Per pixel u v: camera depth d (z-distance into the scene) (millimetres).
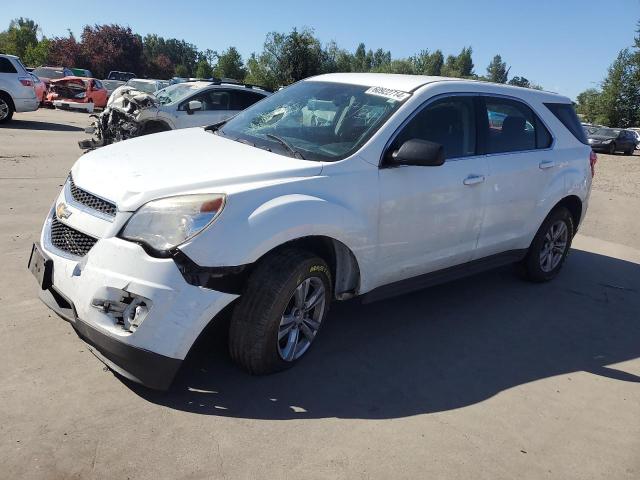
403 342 4355
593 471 3104
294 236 3402
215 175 3396
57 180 8648
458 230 4633
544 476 3012
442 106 4531
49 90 25125
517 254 5535
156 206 3145
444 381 3857
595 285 6312
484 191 4770
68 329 3898
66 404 3117
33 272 3582
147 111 10992
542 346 4594
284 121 4434
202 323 3119
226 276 3182
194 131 4668
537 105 5629
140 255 3047
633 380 4191
